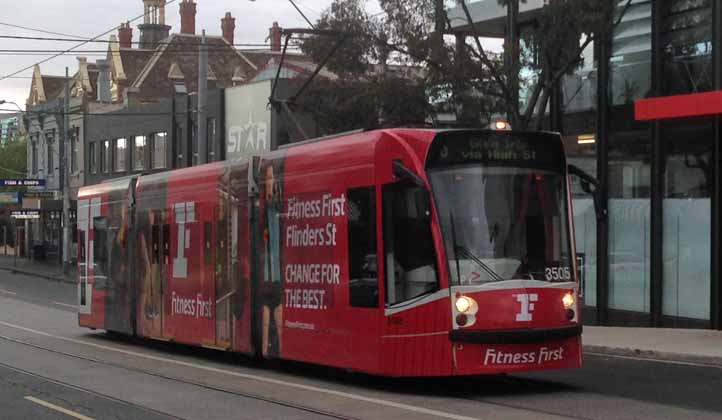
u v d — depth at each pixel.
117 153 54.12
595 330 22.06
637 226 23.08
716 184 20.94
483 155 12.64
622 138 23.44
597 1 20.28
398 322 12.60
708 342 18.70
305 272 14.49
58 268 58.41
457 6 26.42
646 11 22.88
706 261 21.38
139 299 20.53
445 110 22.67
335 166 13.90
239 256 16.47
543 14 21.02
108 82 63.03
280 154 15.41
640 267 23.00
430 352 12.24
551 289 12.62
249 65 67.50
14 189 73.56
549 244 12.83
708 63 21.31
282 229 15.13
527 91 25.67
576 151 24.66
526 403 12.06
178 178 18.91
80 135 59.59
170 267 19.06
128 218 21.08
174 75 63.31
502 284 12.33
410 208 12.57
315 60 23.48
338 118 23.45
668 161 22.25
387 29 22.50
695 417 10.95
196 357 18.58
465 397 12.62
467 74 21.75
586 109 24.39
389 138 12.89
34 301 36.56
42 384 14.86
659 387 13.58
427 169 12.35
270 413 11.66
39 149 67.56
